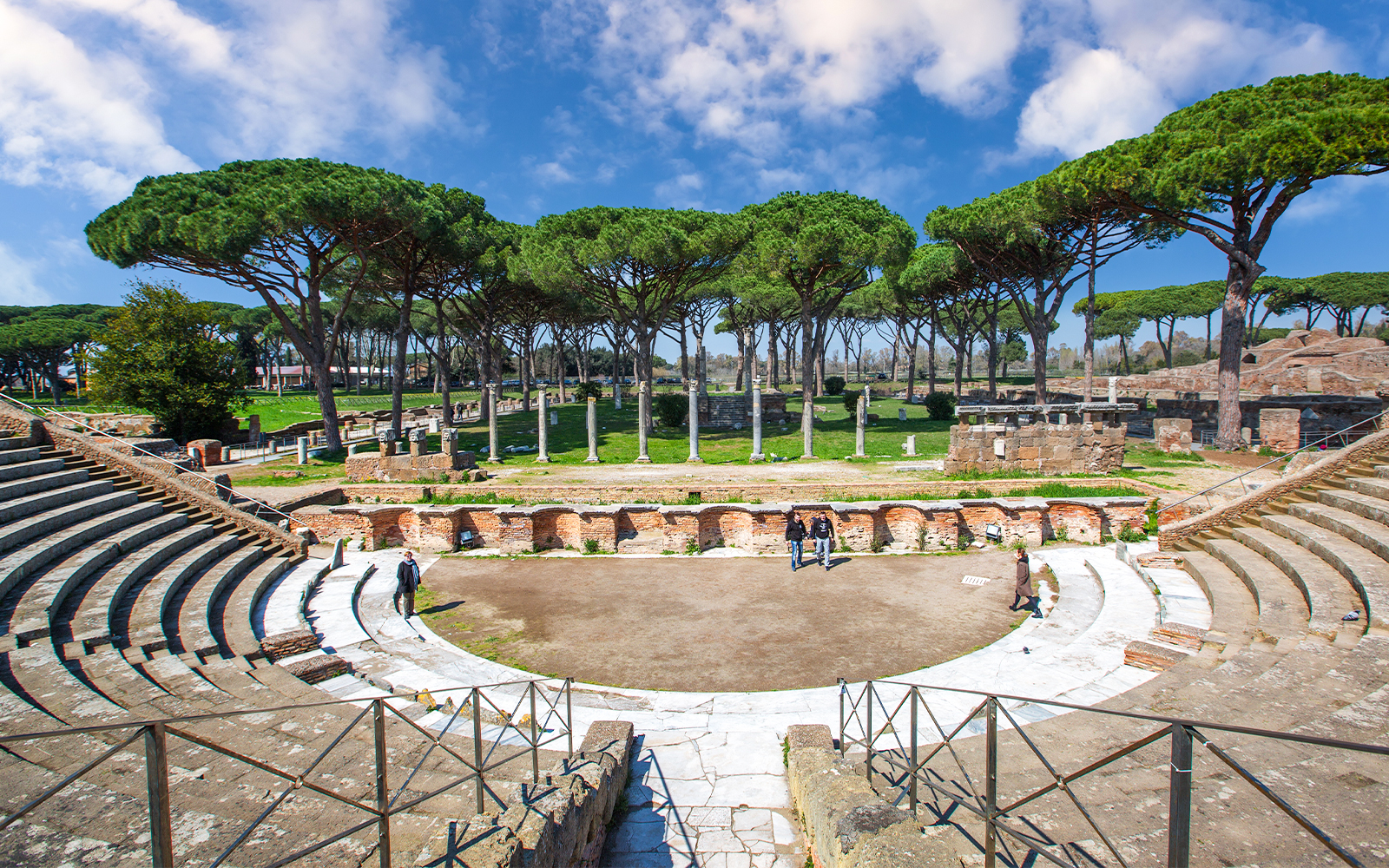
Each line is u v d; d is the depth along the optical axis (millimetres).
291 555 17062
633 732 8680
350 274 36469
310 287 30422
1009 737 7230
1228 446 26969
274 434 36281
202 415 29859
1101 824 4891
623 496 20875
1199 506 17672
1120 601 13391
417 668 11008
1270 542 13766
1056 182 26609
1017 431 22359
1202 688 7863
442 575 16906
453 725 8664
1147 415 36781
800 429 37531
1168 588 13672
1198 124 23562
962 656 11383
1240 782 5398
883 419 42094
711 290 51969
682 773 7742
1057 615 13148
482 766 5668
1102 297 70500
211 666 9602
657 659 11594
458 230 32438
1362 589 10148
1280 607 10742
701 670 11094
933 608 13961
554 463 28031
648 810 6988
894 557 18109
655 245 29422
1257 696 7402
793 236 31125
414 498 21406
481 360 46938
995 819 4434
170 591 12555
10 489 14102
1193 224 25484
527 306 44562
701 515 19031
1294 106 21797
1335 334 58812
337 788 5934
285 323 30406
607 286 33406
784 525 18578
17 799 4965
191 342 30141
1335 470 15734
